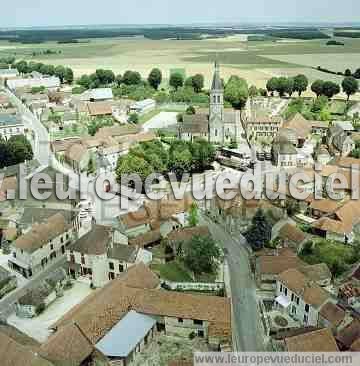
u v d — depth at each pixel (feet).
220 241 435.94
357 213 441.68
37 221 445.37
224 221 471.21
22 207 497.46
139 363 288.10
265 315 330.75
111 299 314.55
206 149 631.15
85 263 379.76
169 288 352.90
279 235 420.36
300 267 359.46
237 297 353.72
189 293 333.83
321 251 402.52
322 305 307.99
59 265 405.59
